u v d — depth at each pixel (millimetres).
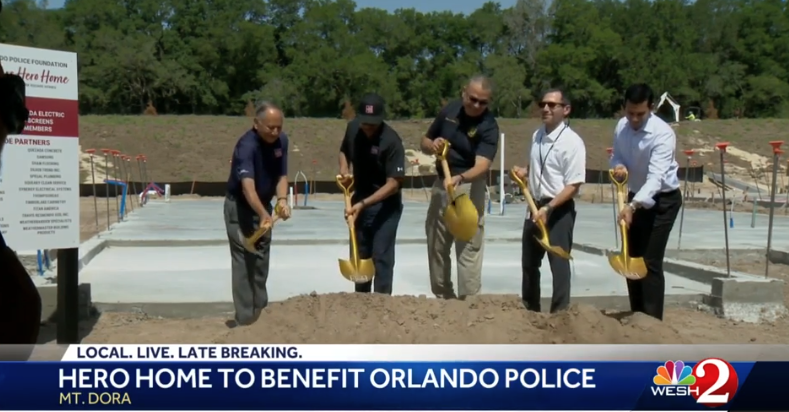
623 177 5996
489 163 6230
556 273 5980
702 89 78938
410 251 12273
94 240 12672
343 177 6262
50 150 5496
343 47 83125
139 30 80688
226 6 84500
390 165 6258
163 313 7293
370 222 6355
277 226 17266
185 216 20344
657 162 5844
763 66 85000
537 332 5547
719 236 14875
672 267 9523
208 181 37312
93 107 73188
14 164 5309
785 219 20297
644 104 5797
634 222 6070
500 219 19594
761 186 40938
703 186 40500
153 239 13117
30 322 2678
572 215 6102
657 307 6098
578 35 82000
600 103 79125
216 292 8328
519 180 6262
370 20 88500
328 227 17000
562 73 77250
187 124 44719
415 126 47781
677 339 5527
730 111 80375
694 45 87062
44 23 69500
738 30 87438
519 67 78500
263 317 5660
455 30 89250
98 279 9250
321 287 8750
